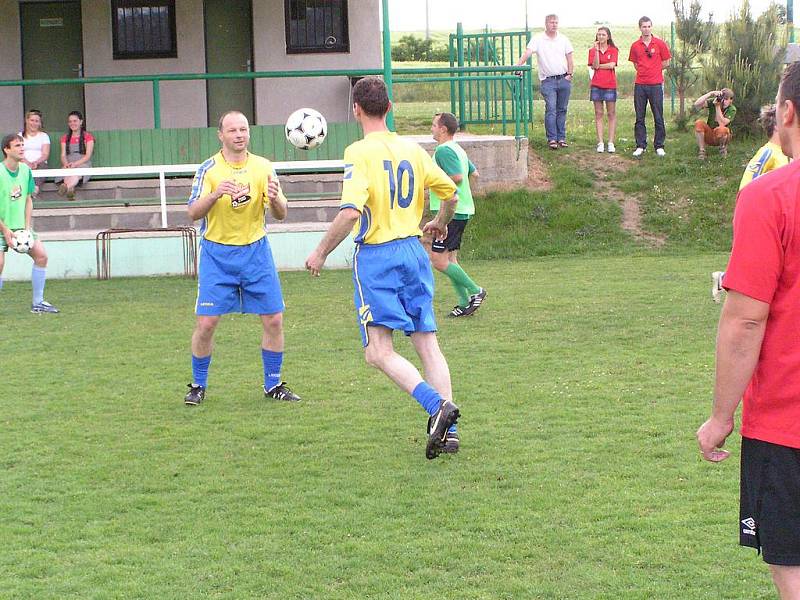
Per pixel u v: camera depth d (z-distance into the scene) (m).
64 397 8.85
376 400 8.59
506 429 7.57
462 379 9.13
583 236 18.00
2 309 13.38
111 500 6.27
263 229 8.53
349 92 20.95
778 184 3.69
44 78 21.09
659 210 18.56
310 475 6.69
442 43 63.88
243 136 8.25
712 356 9.77
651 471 6.55
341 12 20.81
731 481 6.32
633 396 8.40
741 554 5.25
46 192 18.69
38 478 6.71
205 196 8.16
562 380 9.00
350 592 4.92
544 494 6.18
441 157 11.57
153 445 7.41
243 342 11.15
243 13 21.00
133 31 20.94
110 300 14.04
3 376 9.64
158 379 9.49
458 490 6.30
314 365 9.92
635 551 5.32
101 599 4.89
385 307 6.76
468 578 5.05
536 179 19.73
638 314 11.98
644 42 20.12
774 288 3.67
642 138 20.39
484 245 17.86
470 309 12.08
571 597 4.80
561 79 20.67
